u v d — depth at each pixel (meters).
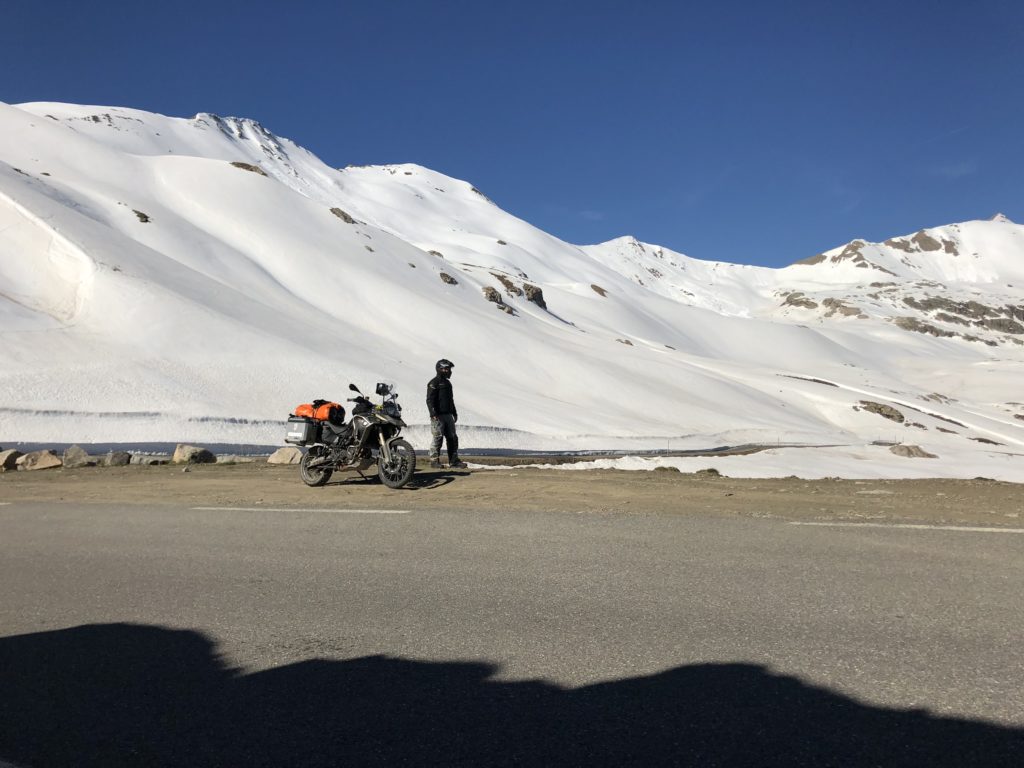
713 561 5.72
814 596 4.73
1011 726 2.94
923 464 41.69
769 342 175.75
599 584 5.18
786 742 2.87
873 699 3.22
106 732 3.22
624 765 2.74
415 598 5.03
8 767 2.93
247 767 2.87
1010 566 5.32
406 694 3.46
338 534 7.34
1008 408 127.06
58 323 51.50
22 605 5.31
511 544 6.59
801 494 9.72
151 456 20.00
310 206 110.88
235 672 3.85
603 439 55.47
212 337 53.16
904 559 5.61
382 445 11.31
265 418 44.41
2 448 35.31
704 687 3.40
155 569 6.21
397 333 79.50
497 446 49.47
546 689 3.45
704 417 73.06
